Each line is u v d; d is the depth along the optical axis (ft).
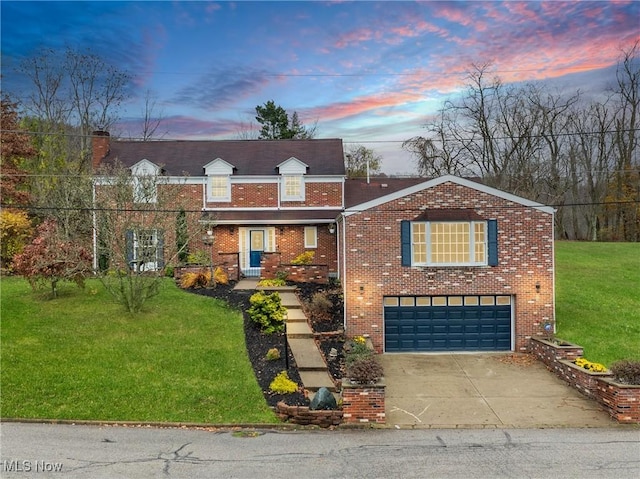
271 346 56.44
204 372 49.49
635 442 38.11
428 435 39.73
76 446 35.94
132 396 44.60
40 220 105.81
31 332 56.70
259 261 92.43
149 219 69.82
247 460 34.19
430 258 64.23
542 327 63.57
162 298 71.10
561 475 31.96
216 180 93.76
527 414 44.39
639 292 80.02
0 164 102.01
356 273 64.34
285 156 98.94
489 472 32.48
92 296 70.95
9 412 41.34
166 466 32.83
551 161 159.63
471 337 64.75
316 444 37.52
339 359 55.06
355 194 97.50
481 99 156.97
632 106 155.43
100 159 97.60
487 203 63.82
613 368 45.16
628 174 156.46
